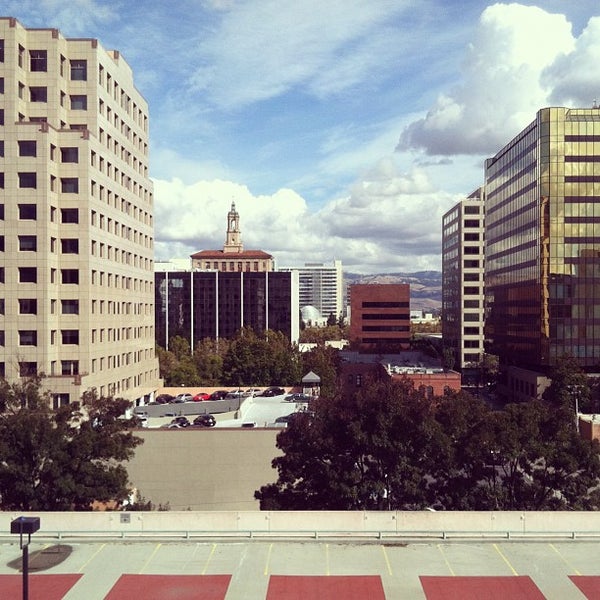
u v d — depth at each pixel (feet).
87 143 209.67
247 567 87.92
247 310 584.81
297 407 197.77
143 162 288.51
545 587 82.58
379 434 106.22
